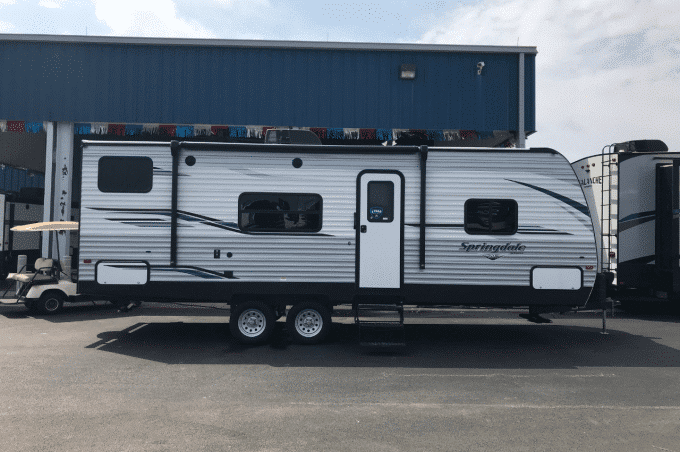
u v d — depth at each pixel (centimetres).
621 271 959
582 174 1055
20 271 1001
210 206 693
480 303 695
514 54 1191
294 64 1159
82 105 1138
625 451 365
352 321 906
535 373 571
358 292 697
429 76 1177
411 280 695
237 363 603
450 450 362
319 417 425
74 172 1495
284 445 367
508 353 670
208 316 942
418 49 1162
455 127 1180
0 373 549
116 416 421
